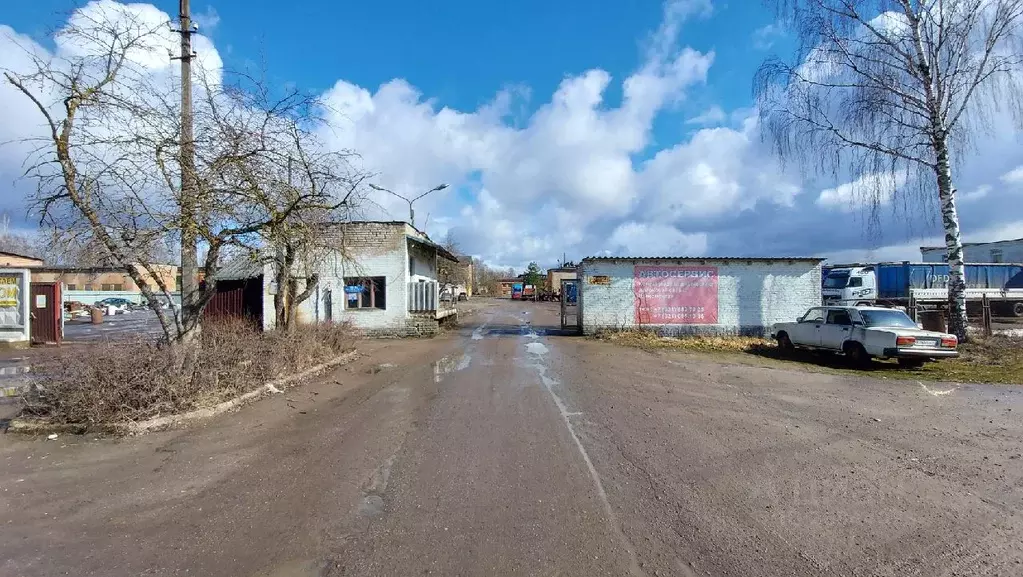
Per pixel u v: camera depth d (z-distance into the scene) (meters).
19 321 14.56
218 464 4.76
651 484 4.23
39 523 3.58
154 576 2.91
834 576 2.88
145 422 5.84
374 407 7.02
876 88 13.80
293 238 9.58
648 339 15.71
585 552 3.14
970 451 5.11
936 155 13.80
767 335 16.98
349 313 17.44
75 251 6.24
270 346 8.85
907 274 23.70
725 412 6.76
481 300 67.75
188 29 8.20
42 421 5.85
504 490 4.11
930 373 10.25
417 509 3.77
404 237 17.52
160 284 7.14
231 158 7.16
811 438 5.55
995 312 24.81
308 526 3.51
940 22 13.18
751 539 3.31
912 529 3.45
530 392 8.05
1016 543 3.26
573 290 20.77
